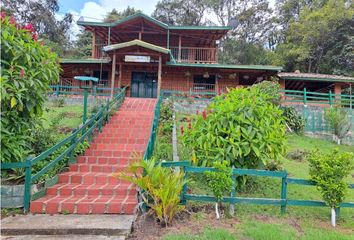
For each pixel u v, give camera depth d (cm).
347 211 576
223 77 2009
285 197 543
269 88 1394
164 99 1490
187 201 554
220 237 424
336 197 505
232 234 443
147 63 1825
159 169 486
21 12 2962
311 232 464
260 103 648
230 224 488
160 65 1655
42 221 478
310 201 539
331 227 498
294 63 3334
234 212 535
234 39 3947
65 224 462
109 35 1997
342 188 501
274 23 4056
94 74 2017
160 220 471
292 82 2061
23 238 430
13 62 542
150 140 725
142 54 1633
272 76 1859
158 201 482
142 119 1066
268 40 4159
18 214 519
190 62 2059
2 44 521
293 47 3272
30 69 566
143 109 1239
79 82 1970
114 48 1595
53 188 599
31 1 3055
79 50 3319
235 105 630
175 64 1819
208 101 1527
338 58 2895
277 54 3462
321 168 515
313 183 538
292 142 1295
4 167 538
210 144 611
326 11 2956
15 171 578
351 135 1518
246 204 573
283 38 3984
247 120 614
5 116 539
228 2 4069
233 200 527
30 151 610
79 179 652
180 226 472
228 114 622
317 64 3139
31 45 572
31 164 545
